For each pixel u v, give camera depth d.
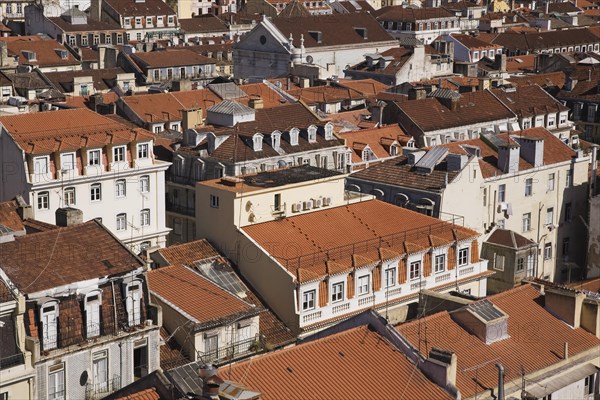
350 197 132.25
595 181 163.88
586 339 95.44
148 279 104.81
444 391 81.94
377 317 87.12
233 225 115.69
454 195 138.12
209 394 73.31
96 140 153.88
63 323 90.00
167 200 164.00
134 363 95.69
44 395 88.25
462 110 191.00
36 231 111.06
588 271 160.00
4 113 182.75
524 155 156.38
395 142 176.62
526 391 86.38
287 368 80.69
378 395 80.31
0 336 85.44
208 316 100.88
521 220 154.88
